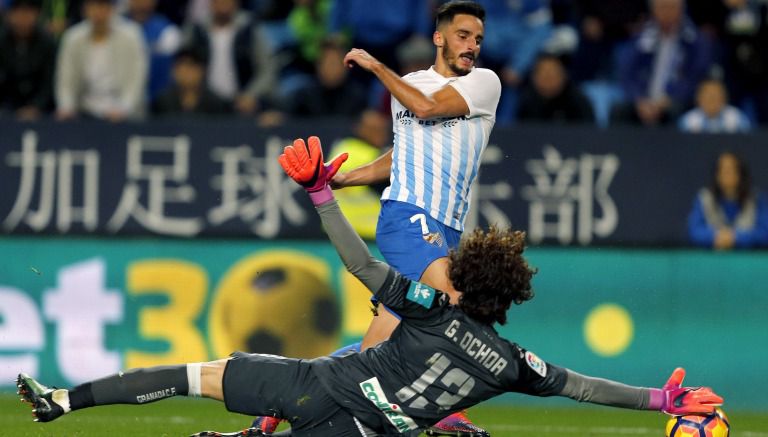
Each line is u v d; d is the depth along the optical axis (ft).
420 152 77.51
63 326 121.60
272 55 146.82
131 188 123.85
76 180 123.75
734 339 122.52
